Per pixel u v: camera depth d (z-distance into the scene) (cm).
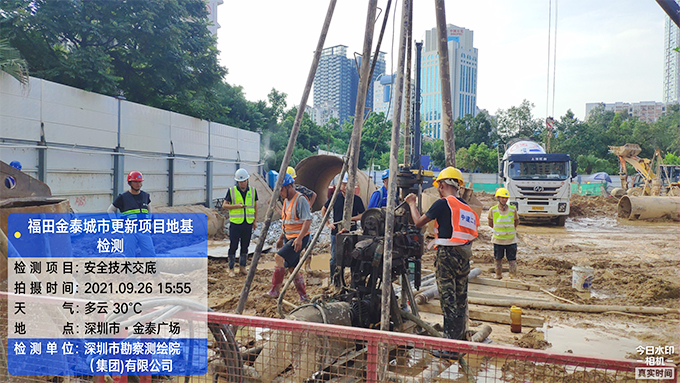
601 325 588
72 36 1686
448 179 464
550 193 1839
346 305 426
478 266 986
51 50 1616
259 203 1481
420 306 631
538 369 407
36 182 739
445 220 457
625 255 1181
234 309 625
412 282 696
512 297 696
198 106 2094
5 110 1148
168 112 1803
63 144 1314
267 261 977
